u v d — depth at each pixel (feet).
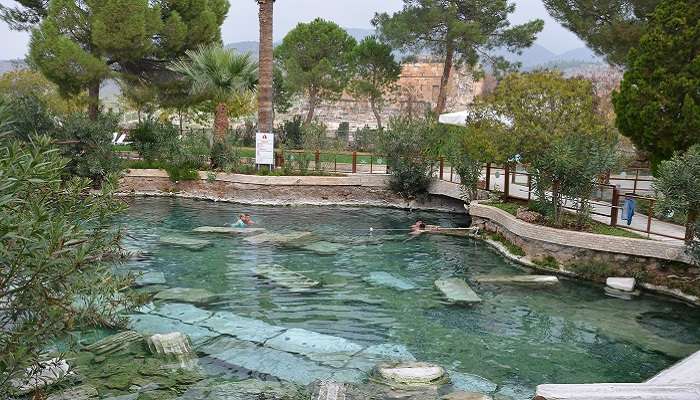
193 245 40.91
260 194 63.10
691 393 16.38
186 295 29.68
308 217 54.70
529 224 38.68
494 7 106.63
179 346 22.67
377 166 76.02
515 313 28.66
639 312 29.09
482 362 22.79
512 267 37.40
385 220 54.19
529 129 41.75
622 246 34.09
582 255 35.76
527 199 46.88
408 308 29.01
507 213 42.86
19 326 11.81
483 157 46.83
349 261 38.06
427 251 41.47
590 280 34.47
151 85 78.48
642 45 44.06
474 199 52.19
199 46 74.13
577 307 29.73
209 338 24.22
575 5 69.31
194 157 66.13
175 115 119.44
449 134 67.46
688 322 27.71
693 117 40.68
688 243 31.01
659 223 40.57
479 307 29.40
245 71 69.77
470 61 109.29
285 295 30.48
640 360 23.26
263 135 65.67
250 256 38.47
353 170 69.10
